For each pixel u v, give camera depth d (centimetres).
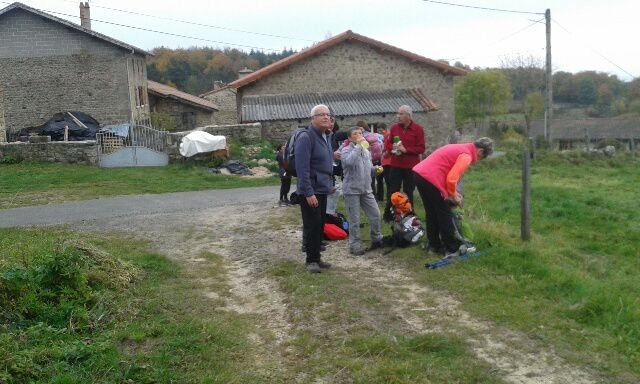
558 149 2672
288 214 1057
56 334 486
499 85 5631
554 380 407
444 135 2794
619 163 2341
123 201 1337
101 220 1088
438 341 460
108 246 833
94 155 2050
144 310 550
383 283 607
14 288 532
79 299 549
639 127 4997
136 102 3195
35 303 526
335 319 512
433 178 654
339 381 416
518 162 2297
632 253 808
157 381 421
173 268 703
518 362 433
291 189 1520
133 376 427
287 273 658
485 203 1184
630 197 1355
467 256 659
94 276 600
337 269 667
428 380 409
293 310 543
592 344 454
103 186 1599
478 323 499
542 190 1324
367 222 899
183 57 6719
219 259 753
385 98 2612
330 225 804
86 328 505
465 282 590
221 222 1016
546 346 455
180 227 983
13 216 1170
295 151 641
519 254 660
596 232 934
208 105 3928
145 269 693
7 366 421
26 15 2950
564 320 496
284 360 454
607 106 5759
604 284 580
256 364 448
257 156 2036
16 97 2994
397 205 747
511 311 515
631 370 418
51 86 3000
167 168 1975
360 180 714
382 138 1080
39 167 1980
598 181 1820
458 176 644
